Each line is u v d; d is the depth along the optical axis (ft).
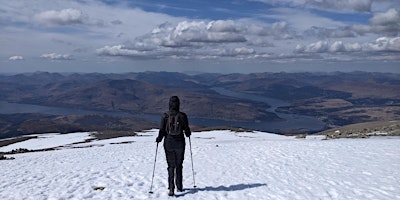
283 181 40.96
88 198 35.14
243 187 38.63
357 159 53.52
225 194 35.65
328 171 45.57
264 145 82.23
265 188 37.81
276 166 51.26
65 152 96.89
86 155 80.23
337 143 77.36
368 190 35.29
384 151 60.13
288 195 34.60
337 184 38.29
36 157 83.30
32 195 36.73
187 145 92.48
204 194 35.83
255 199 33.55
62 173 51.08
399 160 50.93
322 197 33.47
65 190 38.73
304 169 47.80
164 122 35.73
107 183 42.04
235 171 48.88
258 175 45.19
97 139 229.45
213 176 45.68
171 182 35.35
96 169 53.72
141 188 39.14
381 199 32.09
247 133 204.74
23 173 52.65
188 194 35.94
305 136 138.51
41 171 54.44
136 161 62.54
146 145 110.32
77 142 226.99
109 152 85.30
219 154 68.59
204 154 69.26
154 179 44.14
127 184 41.34
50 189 39.47
